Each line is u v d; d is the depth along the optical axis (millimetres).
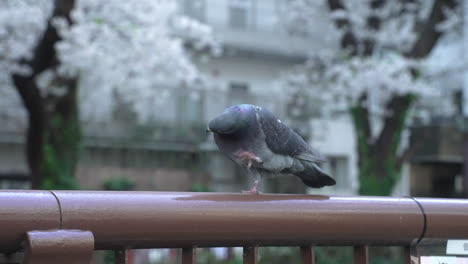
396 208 1683
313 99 14430
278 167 1876
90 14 8891
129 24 9383
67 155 9227
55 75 9039
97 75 10078
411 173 18828
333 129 18000
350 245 1675
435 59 16703
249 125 1801
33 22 8695
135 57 9305
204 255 9281
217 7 17703
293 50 18234
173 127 16234
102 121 15516
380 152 11180
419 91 10664
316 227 1561
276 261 9555
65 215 1271
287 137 1886
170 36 11938
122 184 15281
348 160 18188
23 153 14789
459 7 11570
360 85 10500
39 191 1301
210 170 16703
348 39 11328
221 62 17703
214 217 1431
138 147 15875
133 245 1365
